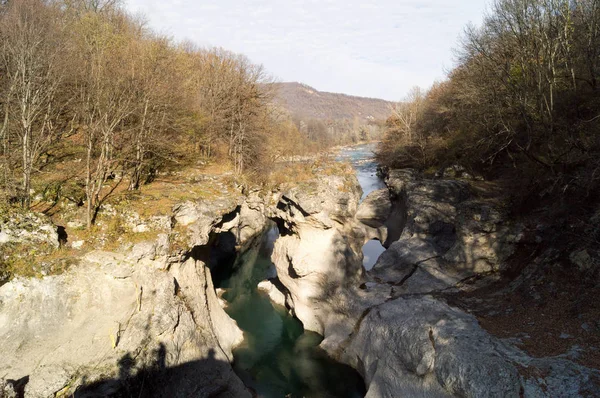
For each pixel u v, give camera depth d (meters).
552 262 18.92
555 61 24.56
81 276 15.45
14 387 13.27
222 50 44.25
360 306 22.06
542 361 13.05
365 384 19.06
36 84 18.59
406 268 25.61
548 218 21.48
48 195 18.88
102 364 14.44
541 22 23.67
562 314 15.97
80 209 18.39
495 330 16.22
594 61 22.14
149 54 23.64
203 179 26.22
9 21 19.66
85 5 32.53
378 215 43.88
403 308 19.48
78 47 22.53
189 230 19.19
